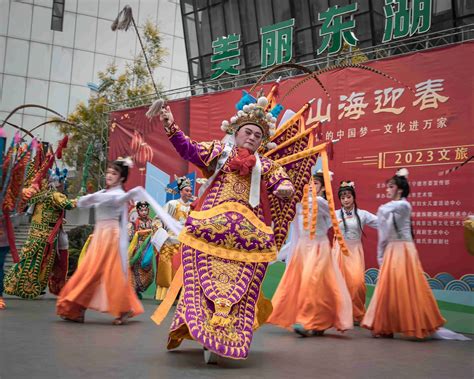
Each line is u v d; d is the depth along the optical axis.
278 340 4.84
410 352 4.40
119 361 3.43
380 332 5.22
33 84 21.56
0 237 6.09
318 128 4.28
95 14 22.56
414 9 8.48
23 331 4.55
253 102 4.06
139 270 7.96
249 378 3.10
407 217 5.29
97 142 16.30
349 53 7.27
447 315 6.10
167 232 7.82
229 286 3.46
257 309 3.93
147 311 6.70
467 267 6.01
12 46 21.28
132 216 8.37
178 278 3.84
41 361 3.31
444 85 6.31
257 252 3.62
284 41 9.75
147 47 18.52
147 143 9.52
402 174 5.49
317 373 3.35
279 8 11.64
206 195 3.80
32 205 7.21
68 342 4.09
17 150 6.15
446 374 3.50
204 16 13.42
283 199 3.78
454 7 8.79
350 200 6.28
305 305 5.14
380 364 3.78
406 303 5.12
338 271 5.35
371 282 6.83
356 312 6.15
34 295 6.95
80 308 5.26
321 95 7.36
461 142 6.15
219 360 3.61
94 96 18.84
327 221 5.40
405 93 6.61
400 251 5.25
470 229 5.40
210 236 3.57
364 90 6.97
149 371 3.16
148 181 9.43
